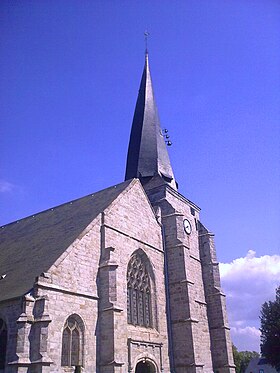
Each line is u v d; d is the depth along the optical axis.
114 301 26.23
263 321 53.03
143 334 30.02
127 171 46.88
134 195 34.81
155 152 46.59
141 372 30.00
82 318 24.72
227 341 38.03
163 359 31.34
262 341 52.59
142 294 32.12
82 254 26.48
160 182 41.75
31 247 30.89
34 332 21.36
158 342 31.23
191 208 44.78
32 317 21.59
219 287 40.59
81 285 25.50
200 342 36.28
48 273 23.36
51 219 36.19
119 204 32.03
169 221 38.12
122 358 25.25
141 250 33.12
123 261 30.09
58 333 22.69
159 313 32.91
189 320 33.34
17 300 22.66
